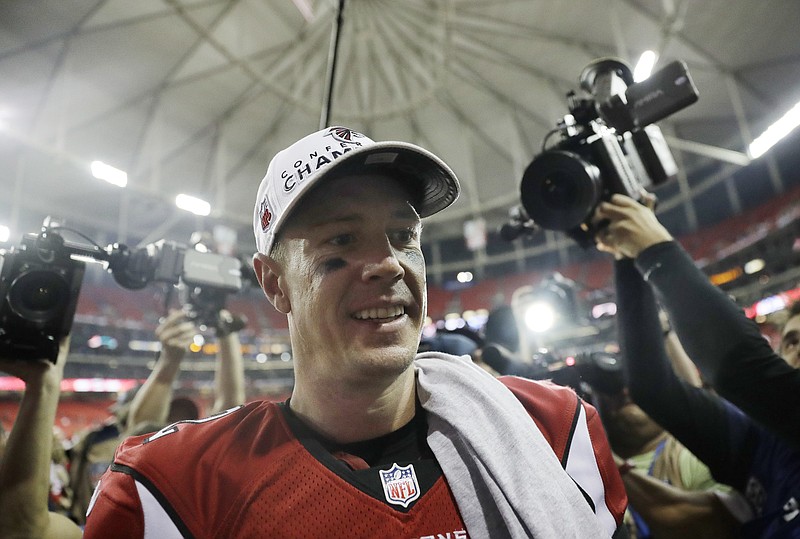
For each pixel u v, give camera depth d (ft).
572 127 4.31
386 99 43.14
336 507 2.47
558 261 61.67
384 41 38.55
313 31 36.11
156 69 34.53
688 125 38.68
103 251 4.67
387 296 2.61
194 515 2.46
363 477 2.57
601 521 2.75
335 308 2.62
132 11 30.27
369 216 2.72
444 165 2.91
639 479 5.01
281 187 2.85
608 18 32.17
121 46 32.07
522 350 5.99
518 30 35.78
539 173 4.05
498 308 6.31
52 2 28.19
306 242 2.73
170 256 5.36
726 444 4.25
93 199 43.24
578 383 4.51
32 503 3.43
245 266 6.51
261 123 41.86
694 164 45.09
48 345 3.77
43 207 42.27
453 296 63.62
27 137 30.81
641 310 4.18
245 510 2.46
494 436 2.69
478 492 2.56
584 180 3.80
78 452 7.56
